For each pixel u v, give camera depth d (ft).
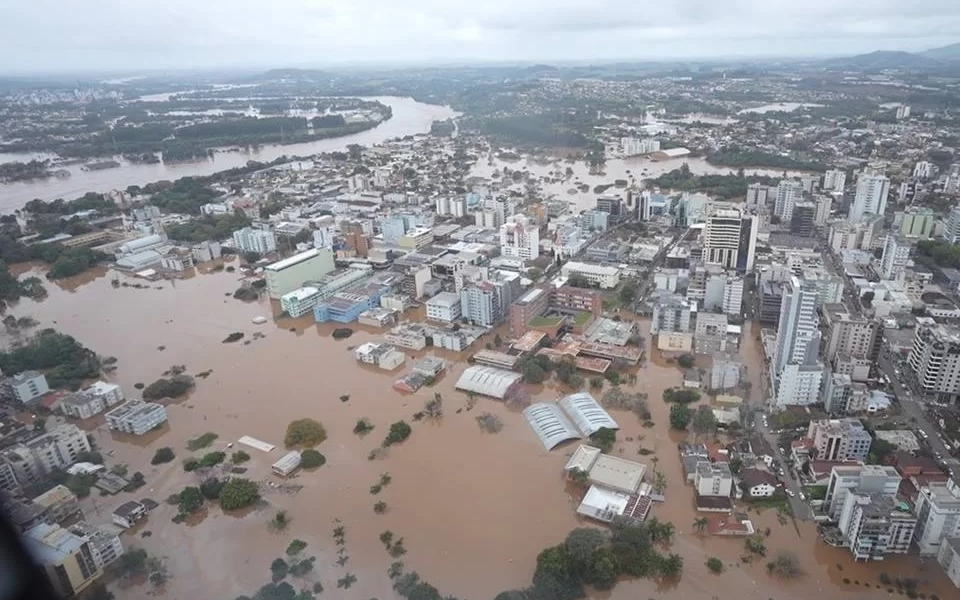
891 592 572.10
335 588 592.60
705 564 610.65
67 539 603.26
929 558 606.55
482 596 579.48
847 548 622.95
